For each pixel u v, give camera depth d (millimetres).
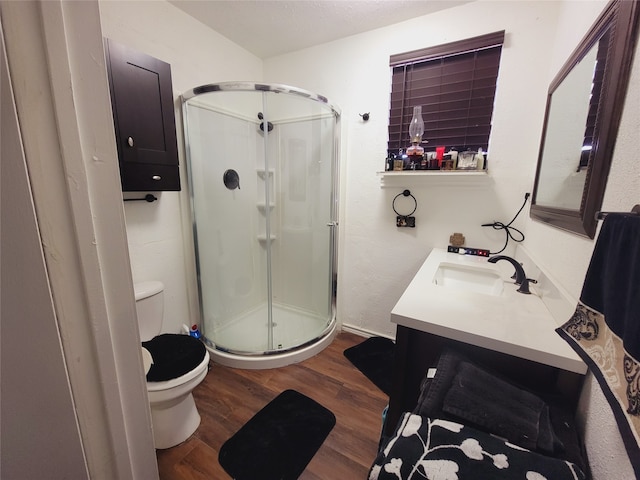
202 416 1492
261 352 1931
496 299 1128
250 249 2469
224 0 1650
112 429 484
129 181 1404
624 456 539
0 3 318
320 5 1689
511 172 1690
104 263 440
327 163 2189
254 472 1202
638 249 520
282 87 1776
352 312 2387
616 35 704
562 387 826
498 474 567
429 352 1019
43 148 362
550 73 1504
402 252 2094
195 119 1870
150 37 1591
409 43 1839
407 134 1939
